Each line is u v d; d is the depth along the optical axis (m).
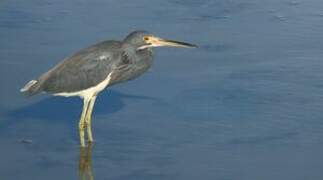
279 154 13.00
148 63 13.97
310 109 14.83
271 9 21.42
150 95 15.54
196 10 21.19
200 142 13.47
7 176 12.10
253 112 14.70
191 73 16.67
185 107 14.91
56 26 19.38
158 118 14.45
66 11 20.62
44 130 13.92
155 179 12.11
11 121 14.23
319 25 20.02
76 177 12.20
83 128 13.45
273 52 18.06
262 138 13.62
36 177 12.12
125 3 21.56
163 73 16.67
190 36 19.00
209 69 16.92
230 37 19.08
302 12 21.12
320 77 16.50
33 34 18.73
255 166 12.55
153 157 12.91
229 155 12.95
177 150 13.16
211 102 15.15
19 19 19.84
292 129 13.98
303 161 12.74
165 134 13.78
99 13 20.53
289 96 15.47
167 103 15.12
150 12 20.81
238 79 16.33
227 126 14.08
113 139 13.62
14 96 15.30
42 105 15.01
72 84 13.48
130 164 12.66
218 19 20.48
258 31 19.56
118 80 13.88
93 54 13.55
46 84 13.55
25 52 17.53
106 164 12.67
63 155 12.98
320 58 17.66
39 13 20.36
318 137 13.66
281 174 12.27
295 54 17.92
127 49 13.67
